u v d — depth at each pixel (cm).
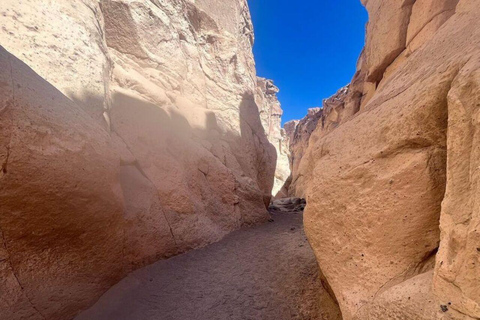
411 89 263
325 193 300
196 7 1265
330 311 345
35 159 268
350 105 1742
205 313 374
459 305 152
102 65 604
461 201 171
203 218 721
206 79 1292
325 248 293
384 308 198
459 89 182
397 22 581
